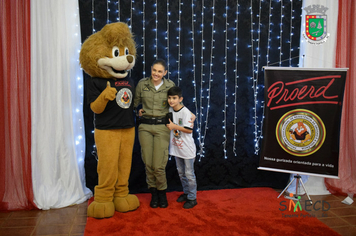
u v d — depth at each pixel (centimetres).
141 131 255
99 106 221
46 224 226
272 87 280
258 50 310
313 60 305
